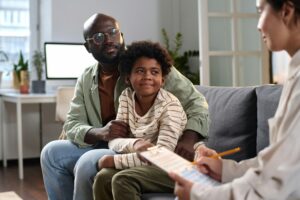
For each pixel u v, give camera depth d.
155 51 1.71
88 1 4.38
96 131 1.83
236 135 1.87
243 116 1.87
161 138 1.59
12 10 4.48
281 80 4.29
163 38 4.74
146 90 1.67
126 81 1.82
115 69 1.97
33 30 4.57
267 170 0.89
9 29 4.48
